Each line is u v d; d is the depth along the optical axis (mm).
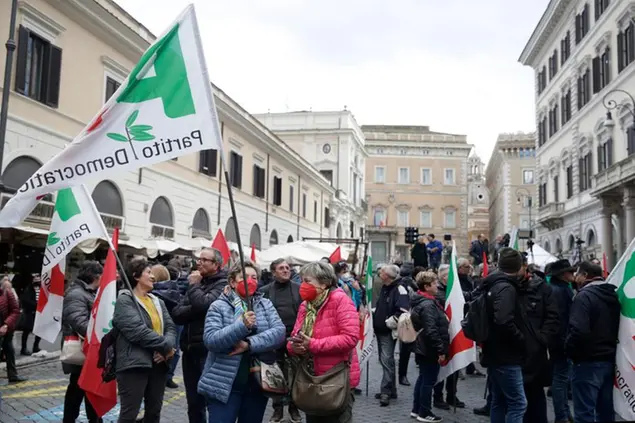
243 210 31812
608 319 5797
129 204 20594
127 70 20438
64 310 6152
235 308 4957
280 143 37188
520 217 66375
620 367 5711
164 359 5434
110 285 5922
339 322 4832
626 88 26359
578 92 33062
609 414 5949
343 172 51969
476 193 86250
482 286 5867
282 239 38719
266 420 7836
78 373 6184
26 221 15328
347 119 52156
